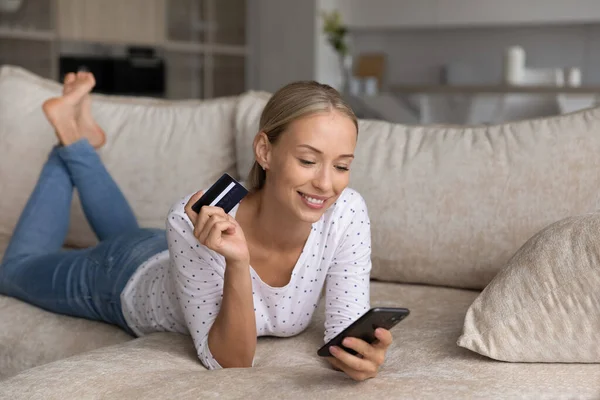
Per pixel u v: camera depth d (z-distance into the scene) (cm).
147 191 228
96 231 219
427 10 643
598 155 173
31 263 197
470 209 180
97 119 239
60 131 212
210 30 621
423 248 184
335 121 129
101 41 537
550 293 130
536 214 174
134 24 560
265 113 137
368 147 198
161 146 231
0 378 176
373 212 190
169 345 154
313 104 129
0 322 183
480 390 118
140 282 170
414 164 190
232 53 640
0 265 204
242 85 657
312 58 634
